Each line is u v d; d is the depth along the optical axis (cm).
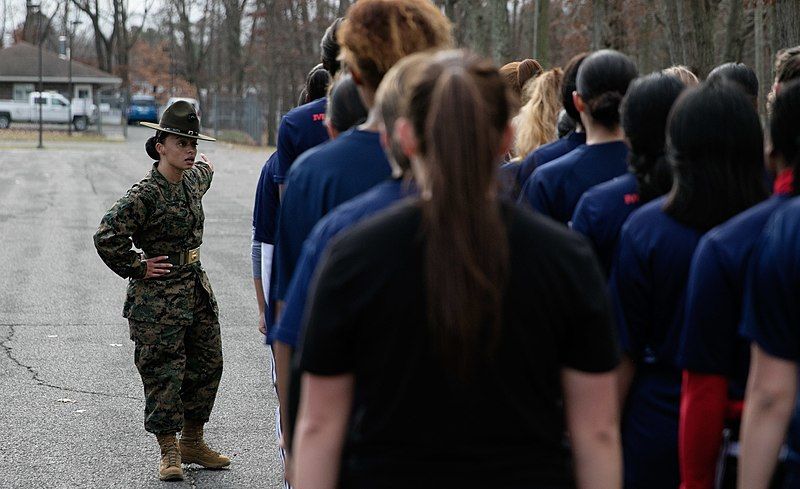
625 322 292
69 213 1795
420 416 195
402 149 208
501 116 197
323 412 203
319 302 197
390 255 193
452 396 193
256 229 444
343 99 312
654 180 309
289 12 5856
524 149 443
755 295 227
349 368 201
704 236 271
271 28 5850
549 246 196
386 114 216
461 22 3472
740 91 283
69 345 809
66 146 4569
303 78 5728
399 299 192
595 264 202
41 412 633
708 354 255
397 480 197
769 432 226
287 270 294
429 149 193
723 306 251
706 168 279
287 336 228
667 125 289
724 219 279
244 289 1077
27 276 1137
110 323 896
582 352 201
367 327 195
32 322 895
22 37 9444
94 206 1927
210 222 1675
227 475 533
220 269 1202
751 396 229
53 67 7412
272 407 656
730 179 278
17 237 1455
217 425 618
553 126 442
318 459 203
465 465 196
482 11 2761
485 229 190
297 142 404
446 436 195
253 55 7319
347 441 204
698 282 254
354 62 290
